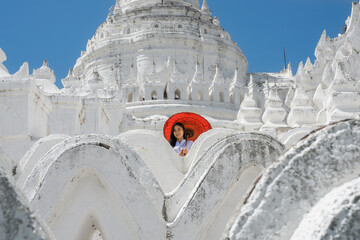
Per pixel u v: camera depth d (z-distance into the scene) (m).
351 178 2.71
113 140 4.49
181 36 50.25
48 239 2.46
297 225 2.64
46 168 4.35
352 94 9.50
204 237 4.59
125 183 4.30
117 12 57.16
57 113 13.73
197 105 37.12
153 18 53.16
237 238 2.62
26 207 2.50
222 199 4.61
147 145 7.16
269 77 56.97
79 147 4.34
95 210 4.39
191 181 4.73
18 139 8.53
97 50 52.00
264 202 2.67
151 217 4.24
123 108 23.86
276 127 11.83
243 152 4.69
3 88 8.55
